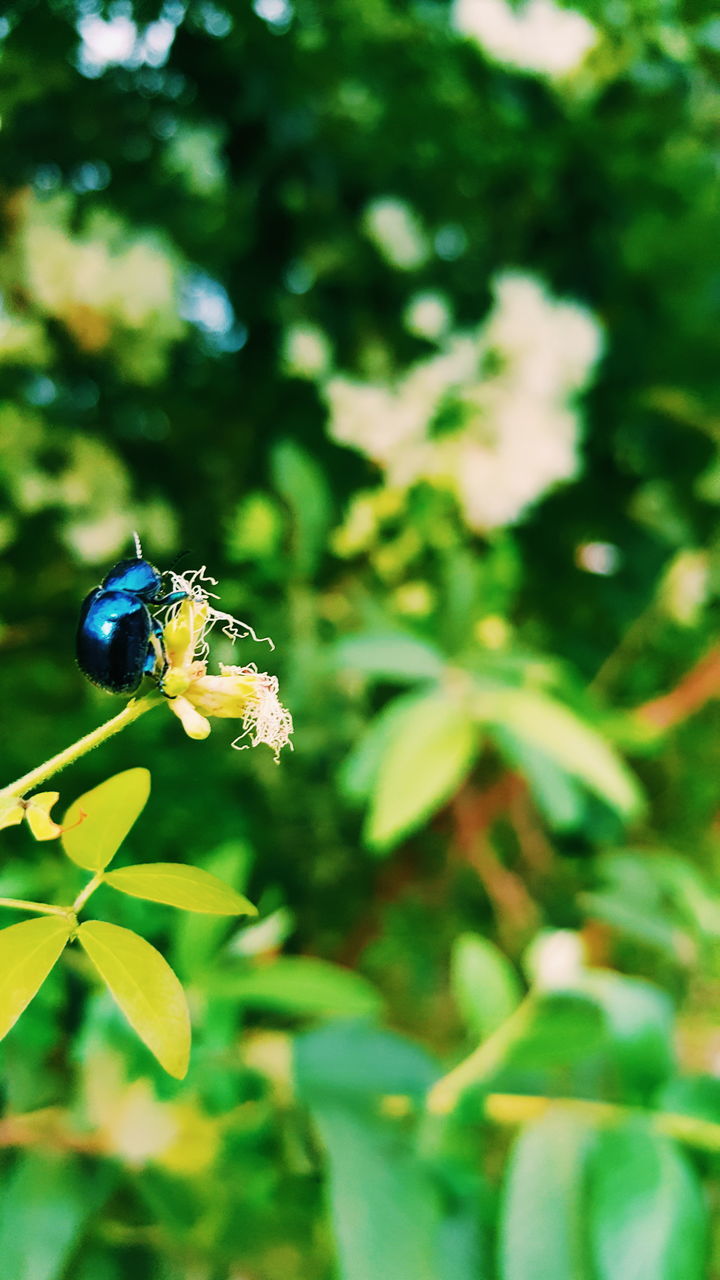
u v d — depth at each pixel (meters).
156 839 0.38
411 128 0.40
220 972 0.25
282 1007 0.25
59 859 0.27
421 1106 0.24
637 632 0.47
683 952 0.31
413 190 0.42
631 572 0.47
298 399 0.41
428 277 0.43
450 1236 0.22
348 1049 0.24
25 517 0.36
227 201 0.39
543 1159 0.22
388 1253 0.21
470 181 0.43
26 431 0.34
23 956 0.19
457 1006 0.46
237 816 0.39
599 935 0.44
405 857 0.45
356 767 0.28
